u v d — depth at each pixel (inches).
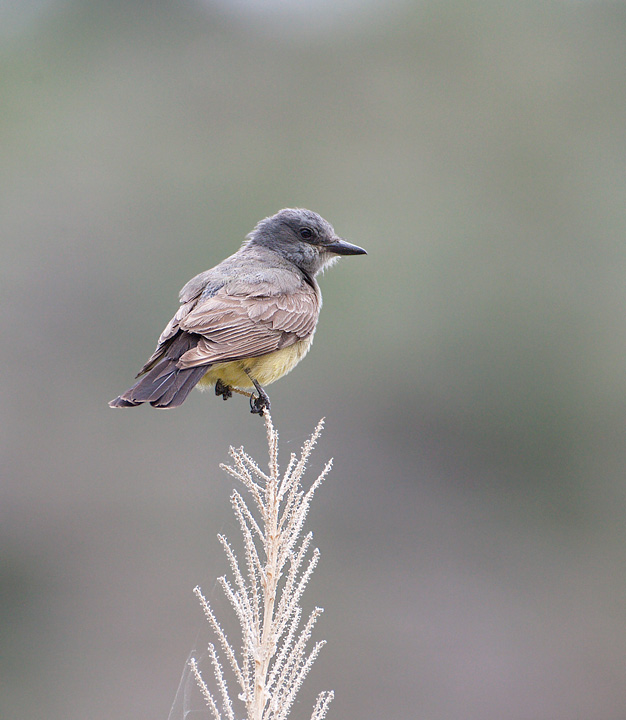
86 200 661.3
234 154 696.4
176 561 536.1
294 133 702.5
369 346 631.2
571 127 712.4
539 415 622.2
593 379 631.8
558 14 746.2
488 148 703.1
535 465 617.3
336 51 733.9
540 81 729.0
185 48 719.7
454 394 624.7
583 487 616.4
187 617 514.6
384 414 619.5
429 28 738.8
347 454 604.4
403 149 708.7
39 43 706.2
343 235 674.8
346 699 490.0
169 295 644.1
